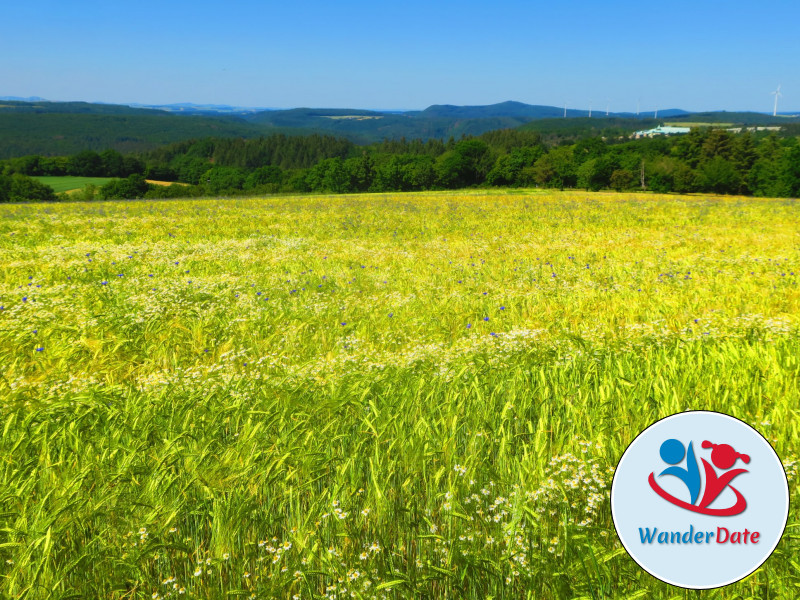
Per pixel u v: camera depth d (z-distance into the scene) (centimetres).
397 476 378
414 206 3809
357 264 1465
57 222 2403
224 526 311
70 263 1337
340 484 343
